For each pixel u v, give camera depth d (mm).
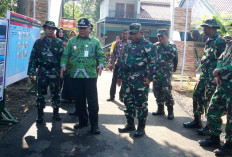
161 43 4910
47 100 6148
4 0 7938
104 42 21453
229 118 3357
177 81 10641
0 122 4336
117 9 25141
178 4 28578
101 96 6996
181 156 3422
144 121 4094
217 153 3426
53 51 4340
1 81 4109
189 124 4602
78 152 3404
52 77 4410
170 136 4145
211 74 4172
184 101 6898
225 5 21297
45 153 3340
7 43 4215
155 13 24547
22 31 4895
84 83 4070
